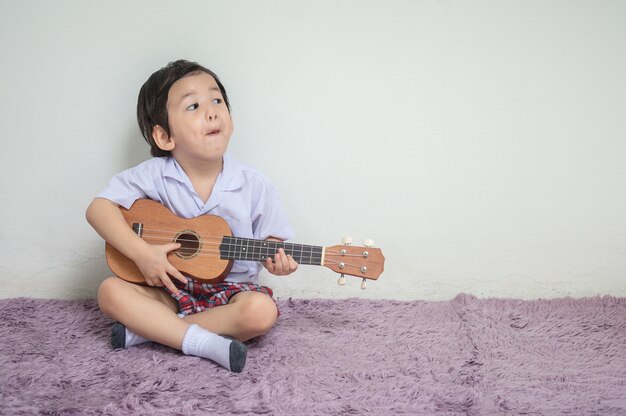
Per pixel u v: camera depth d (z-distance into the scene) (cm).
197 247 200
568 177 239
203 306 205
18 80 230
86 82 231
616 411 161
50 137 234
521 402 165
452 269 243
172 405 162
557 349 202
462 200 239
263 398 165
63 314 223
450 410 162
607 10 230
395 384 175
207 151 201
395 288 244
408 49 230
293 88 232
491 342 205
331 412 160
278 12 228
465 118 234
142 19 228
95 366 183
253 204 215
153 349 195
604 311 229
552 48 231
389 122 234
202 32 229
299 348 199
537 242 242
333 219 240
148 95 210
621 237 242
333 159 236
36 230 239
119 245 194
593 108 235
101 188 238
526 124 235
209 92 203
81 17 227
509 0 229
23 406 160
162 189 210
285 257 192
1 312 224
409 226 240
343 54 230
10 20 226
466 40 230
